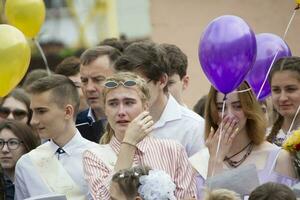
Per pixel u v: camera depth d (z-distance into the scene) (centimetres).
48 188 1152
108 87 1090
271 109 1307
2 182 1197
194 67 2102
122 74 1098
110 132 1138
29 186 1159
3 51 1180
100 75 1321
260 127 1113
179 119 1213
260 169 1104
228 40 1114
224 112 1115
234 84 1112
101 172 1080
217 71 1114
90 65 1325
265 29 2108
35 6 1348
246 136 1121
